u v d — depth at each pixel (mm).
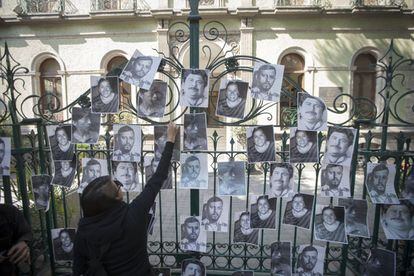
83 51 10234
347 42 9891
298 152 2432
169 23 9719
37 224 3332
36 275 2861
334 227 2502
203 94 2408
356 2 9484
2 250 2135
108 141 2605
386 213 2500
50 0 10031
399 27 9805
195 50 2449
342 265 2609
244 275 2689
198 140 2471
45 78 10578
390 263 2467
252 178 6473
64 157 2600
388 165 2449
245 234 2648
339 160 2396
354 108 2514
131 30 10047
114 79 2453
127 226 1687
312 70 9938
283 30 9820
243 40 9734
